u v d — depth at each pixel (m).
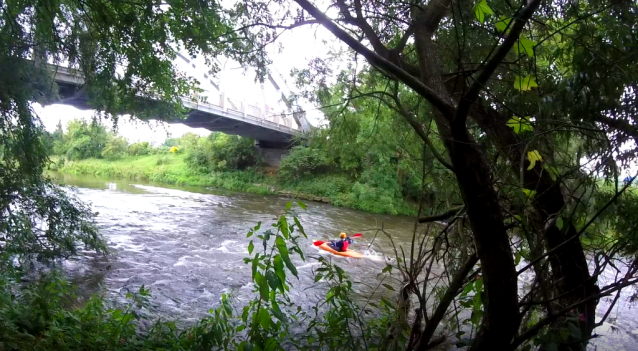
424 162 2.66
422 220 2.65
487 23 2.67
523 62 2.45
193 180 32.66
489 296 1.85
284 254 1.97
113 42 6.42
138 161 39.25
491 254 1.80
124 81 6.89
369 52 1.90
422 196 2.67
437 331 4.91
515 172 2.57
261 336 2.21
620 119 1.99
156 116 7.98
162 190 27.05
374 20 3.47
